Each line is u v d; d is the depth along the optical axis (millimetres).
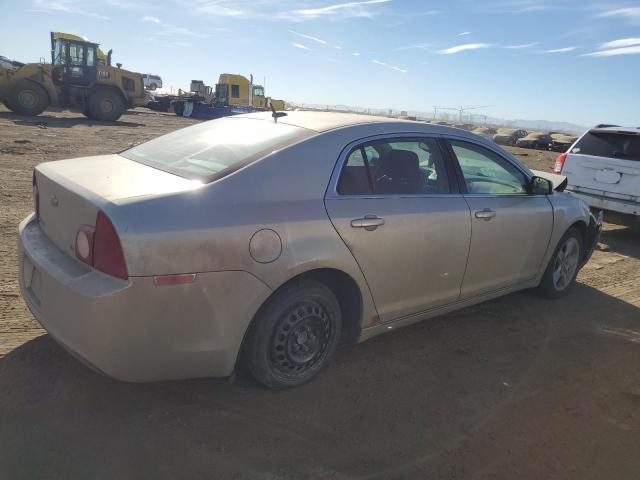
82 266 2619
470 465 2639
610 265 6508
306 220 2926
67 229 2760
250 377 3143
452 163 3854
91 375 3137
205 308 2611
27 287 3008
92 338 2473
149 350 2537
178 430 2730
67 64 23109
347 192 3184
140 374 2588
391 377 3430
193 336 2619
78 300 2475
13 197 7531
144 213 2480
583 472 2656
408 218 3398
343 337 3748
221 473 2455
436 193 3693
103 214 2461
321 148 3139
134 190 2654
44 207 3070
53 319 2672
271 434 2758
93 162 3359
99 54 25359
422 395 3246
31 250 2910
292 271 2852
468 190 3922
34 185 3348
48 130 17328
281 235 2816
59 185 2834
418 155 3652
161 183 2775
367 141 3373
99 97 23828
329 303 3170
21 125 18109
